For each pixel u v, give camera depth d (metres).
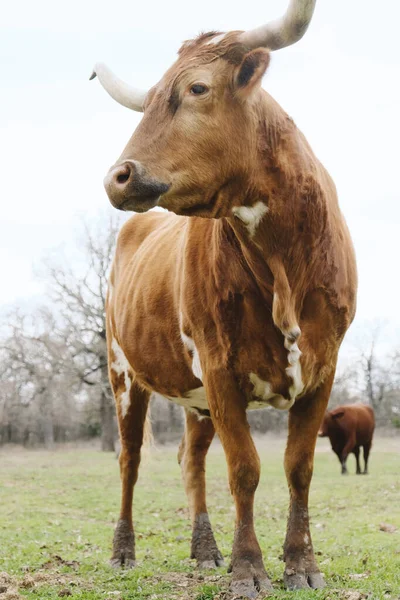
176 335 5.88
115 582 5.49
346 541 7.62
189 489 6.65
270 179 4.60
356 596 4.36
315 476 19.47
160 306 6.07
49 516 11.02
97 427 65.31
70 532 9.03
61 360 44.41
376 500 12.12
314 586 4.79
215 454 32.75
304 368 4.87
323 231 4.82
